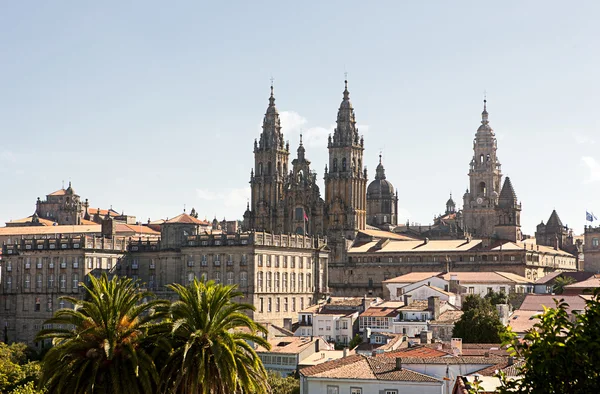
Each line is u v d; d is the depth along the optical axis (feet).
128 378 217.36
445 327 561.02
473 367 313.32
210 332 225.97
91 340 223.71
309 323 654.12
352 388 312.09
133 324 229.25
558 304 134.51
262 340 236.84
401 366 318.65
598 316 127.03
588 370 124.16
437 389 303.89
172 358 223.10
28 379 384.68
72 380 219.61
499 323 480.23
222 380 219.61
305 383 319.47
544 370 125.18
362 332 607.37
